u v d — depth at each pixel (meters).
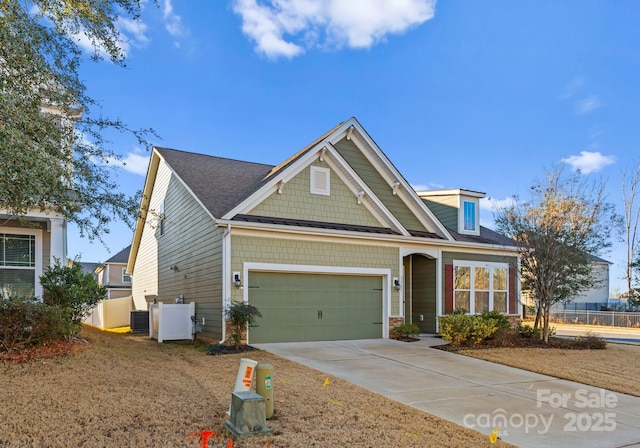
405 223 16.19
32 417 5.19
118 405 5.79
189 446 4.59
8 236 11.02
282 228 12.68
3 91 6.34
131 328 18.03
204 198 13.44
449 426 5.87
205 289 13.38
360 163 15.63
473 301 16.77
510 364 10.47
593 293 39.62
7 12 6.73
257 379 5.70
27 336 8.65
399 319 14.84
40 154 6.61
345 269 13.91
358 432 5.33
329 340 13.53
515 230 16.09
